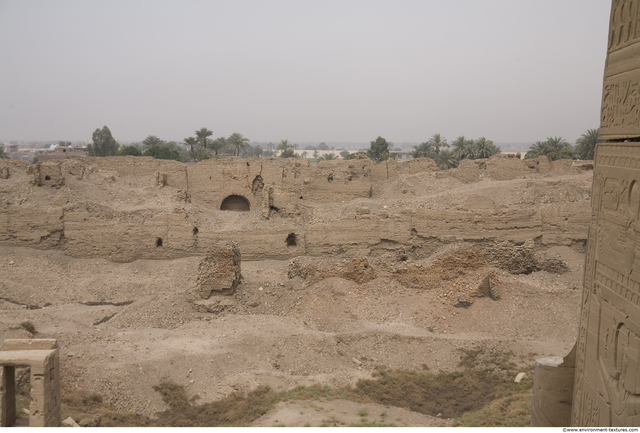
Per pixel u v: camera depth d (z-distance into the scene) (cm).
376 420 2159
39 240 4712
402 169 6662
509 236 4703
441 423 2181
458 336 3064
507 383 2623
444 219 4766
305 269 3694
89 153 11056
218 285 3450
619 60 995
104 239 4731
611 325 1006
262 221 5144
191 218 5009
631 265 926
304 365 2830
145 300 3616
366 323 3216
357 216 4872
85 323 3334
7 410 1691
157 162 6278
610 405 996
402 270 3538
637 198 909
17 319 3148
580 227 4722
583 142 7519
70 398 2239
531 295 3278
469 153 9169
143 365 2586
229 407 2344
